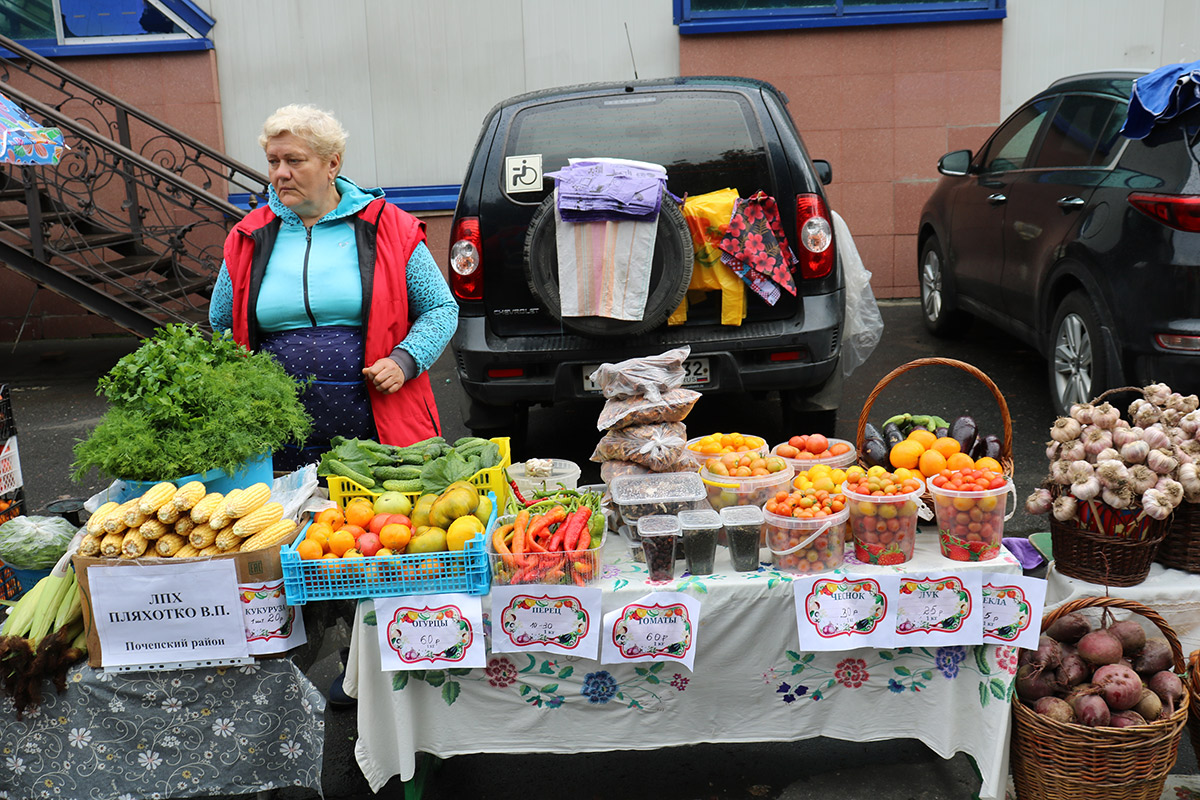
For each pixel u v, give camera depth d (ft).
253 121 29.73
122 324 24.25
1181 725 8.46
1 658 8.36
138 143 29.48
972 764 9.76
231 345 9.37
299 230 10.53
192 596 8.21
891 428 10.57
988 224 21.33
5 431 12.21
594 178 14.15
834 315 15.17
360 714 8.61
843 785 9.55
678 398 9.68
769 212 14.88
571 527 8.43
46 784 8.71
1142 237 15.08
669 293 14.33
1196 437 9.37
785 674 8.77
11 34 29.04
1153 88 15.39
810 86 29.07
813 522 8.32
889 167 29.53
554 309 14.60
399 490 9.22
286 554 8.20
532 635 8.38
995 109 28.96
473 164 15.42
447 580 8.29
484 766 10.12
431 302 10.89
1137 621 9.50
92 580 8.18
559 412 21.57
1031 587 8.29
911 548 8.64
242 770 8.66
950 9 28.40
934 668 8.72
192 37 28.84
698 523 8.48
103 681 8.45
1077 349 17.24
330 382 10.50
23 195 24.27
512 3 29.04
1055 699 8.63
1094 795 8.35
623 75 29.50
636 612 8.39
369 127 29.81
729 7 28.81
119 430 8.44
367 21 29.14
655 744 8.93
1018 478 16.63
